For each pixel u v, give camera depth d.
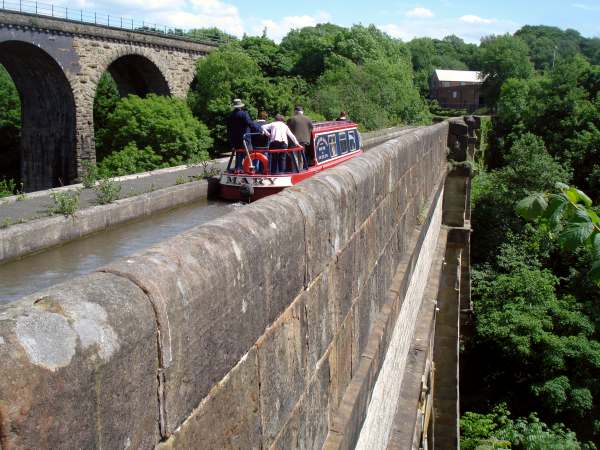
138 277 1.49
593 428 24.66
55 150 40.59
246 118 11.51
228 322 1.89
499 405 24.03
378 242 4.62
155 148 39.44
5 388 1.07
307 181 3.14
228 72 43.88
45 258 6.99
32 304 1.23
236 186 11.30
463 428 21.08
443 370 15.57
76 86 38.53
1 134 52.03
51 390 1.15
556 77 50.66
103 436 1.30
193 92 47.75
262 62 54.91
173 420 1.58
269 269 2.25
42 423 1.13
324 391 3.07
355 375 3.82
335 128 13.86
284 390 2.46
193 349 1.67
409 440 6.01
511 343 26.41
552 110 49.06
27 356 1.12
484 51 80.00
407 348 7.61
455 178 15.34
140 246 7.69
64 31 36.94
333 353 3.24
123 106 40.88
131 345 1.38
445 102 106.25
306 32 69.94
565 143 46.41
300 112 12.02
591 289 29.16
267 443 2.28
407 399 6.82
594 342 25.86
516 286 28.73
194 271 1.71
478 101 101.75
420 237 7.50
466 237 15.30
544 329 27.47
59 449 1.17
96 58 39.81
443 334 15.66
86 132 39.75
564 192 3.54
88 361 1.25
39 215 8.23
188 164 15.66
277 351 2.36
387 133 34.84
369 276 4.26
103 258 7.00
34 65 37.72
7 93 52.22
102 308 1.33
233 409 1.96
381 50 61.19
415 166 7.37
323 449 3.05
